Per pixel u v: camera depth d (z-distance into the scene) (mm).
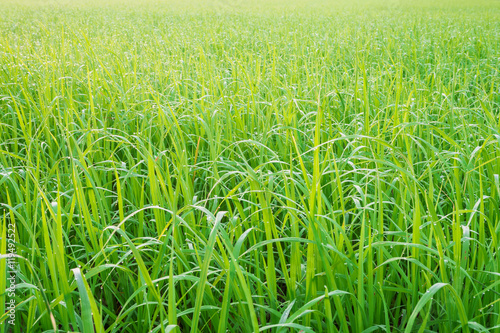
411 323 1369
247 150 3322
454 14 19641
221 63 7035
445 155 2793
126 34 11789
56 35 11188
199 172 3100
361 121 3812
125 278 2195
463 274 1756
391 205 2684
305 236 2625
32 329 1729
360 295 1613
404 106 3486
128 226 2633
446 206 2768
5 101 4484
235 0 33812
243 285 1346
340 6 27844
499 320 1586
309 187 1990
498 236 2018
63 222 2428
